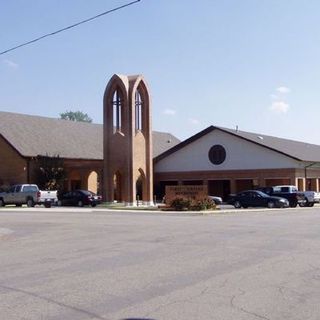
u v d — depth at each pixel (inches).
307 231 794.8
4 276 428.1
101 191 2236.7
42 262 502.0
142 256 530.6
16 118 2171.5
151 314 300.8
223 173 2231.8
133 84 1844.2
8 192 1770.4
